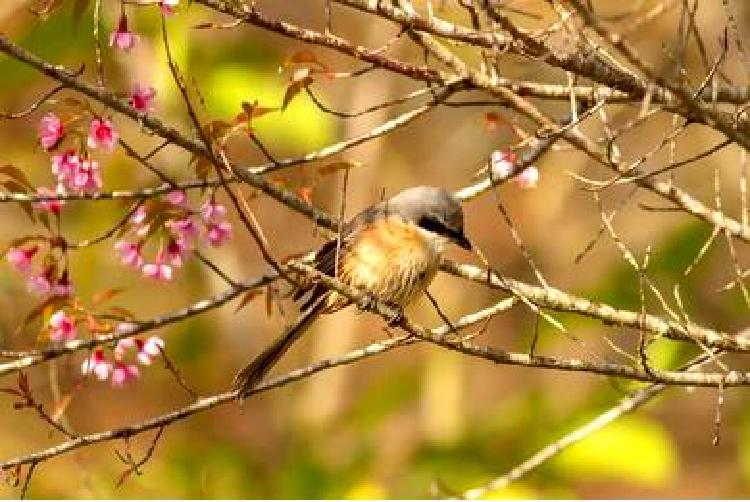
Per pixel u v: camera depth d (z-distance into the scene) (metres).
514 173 9.17
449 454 13.51
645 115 7.43
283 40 16.38
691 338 8.56
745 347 8.66
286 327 9.20
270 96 13.77
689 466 17.00
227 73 13.76
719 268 14.14
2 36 7.78
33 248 8.80
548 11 10.52
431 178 17.61
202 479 12.47
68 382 14.63
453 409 14.53
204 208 8.59
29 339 14.85
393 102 8.20
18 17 11.93
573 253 16.75
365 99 16.38
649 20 8.70
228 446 13.98
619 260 13.70
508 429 13.45
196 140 8.19
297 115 13.65
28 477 8.38
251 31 15.86
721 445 17.14
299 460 13.72
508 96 8.35
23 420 15.48
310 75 8.09
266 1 16.59
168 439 15.95
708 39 14.87
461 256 17.44
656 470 13.01
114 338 8.59
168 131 7.91
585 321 13.36
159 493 13.46
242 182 8.34
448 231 9.50
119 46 8.09
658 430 13.17
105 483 13.73
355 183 16.19
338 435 14.33
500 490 12.91
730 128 7.83
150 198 8.55
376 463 13.76
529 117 8.41
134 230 9.22
